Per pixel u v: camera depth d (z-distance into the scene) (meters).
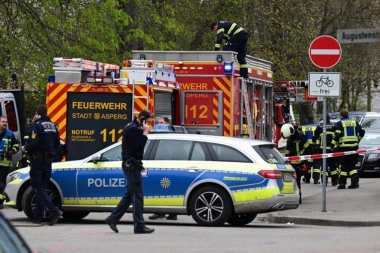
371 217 37.25
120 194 34.88
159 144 35.12
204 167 34.47
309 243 28.81
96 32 62.97
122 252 26.34
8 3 60.91
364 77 118.31
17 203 36.00
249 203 34.09
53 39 62.09
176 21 71.81
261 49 83.81
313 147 58.16
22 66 65.06
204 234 31.53
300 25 85.94
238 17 80.62
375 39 39.41
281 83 69.94
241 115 47.62
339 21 90.38
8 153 42.25
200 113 46.47
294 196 35.25
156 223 36.62
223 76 46.38
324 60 39.91
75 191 35.31
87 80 42.28
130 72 42.62
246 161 34.41
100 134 42.25
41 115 34.25
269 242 29.11
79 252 26.36
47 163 34.03
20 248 9.82
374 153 67.44
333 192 52.00
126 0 67.31
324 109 40.16
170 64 46.88
